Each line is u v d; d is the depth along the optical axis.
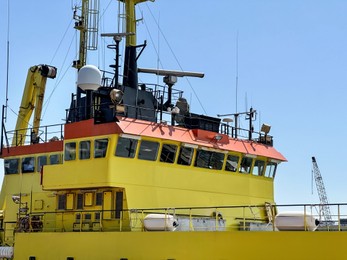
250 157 39.12
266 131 41.84
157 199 33.72
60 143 38.78
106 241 30.86
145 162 33.62
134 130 32.72
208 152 36.53
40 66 45.88
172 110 36.62
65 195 35.53
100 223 33.28
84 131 33.81
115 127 32.31
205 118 37.66
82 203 34.59
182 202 34.88
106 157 32.53
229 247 26.98
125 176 32.72
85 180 33.25
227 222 37.09
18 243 35.06
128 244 30.02
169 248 28.66
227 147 37.38
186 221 31.36
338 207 25.19
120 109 33.34
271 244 25.88
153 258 29.08
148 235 29.41
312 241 24.94
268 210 40.09
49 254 33.28
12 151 41.66
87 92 35.34
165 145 34.34
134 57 39.09
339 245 24.36
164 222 29.31
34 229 36.00
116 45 36.56
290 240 25.44
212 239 27.47
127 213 32.34
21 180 40.91
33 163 40.31
